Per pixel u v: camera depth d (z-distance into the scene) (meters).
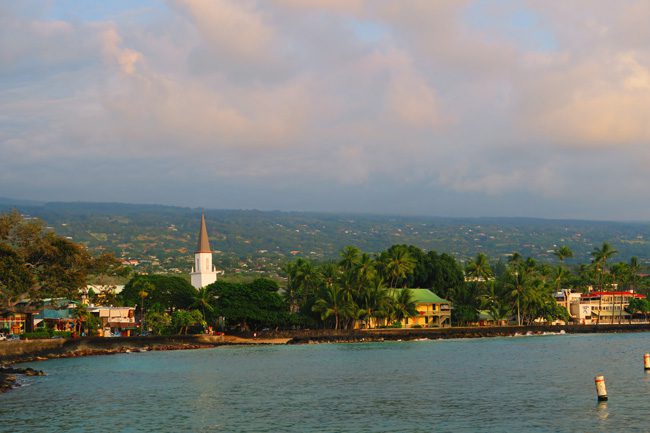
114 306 192.88
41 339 145.38
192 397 82.06
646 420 62.56
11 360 129.50
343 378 99.19
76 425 65.50
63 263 141.50
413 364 118.94
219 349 164.00
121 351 156.25
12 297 136.12
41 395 84.06
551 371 102.94
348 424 64.88
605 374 96.62
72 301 170.12
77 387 91.31
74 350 147.62
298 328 198.00
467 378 96.69
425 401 76.94
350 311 196.00
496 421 64.31
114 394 84.62
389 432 61.16
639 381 87.81
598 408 69.06
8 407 75.44
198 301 191.25
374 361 125.94
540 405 71.94
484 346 164.38
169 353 152.25
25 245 137.75
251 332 189.75
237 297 195.00
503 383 90.31
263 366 118.25
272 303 196.12
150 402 78.44
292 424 65.19
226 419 67.94
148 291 197.88
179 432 62.28
